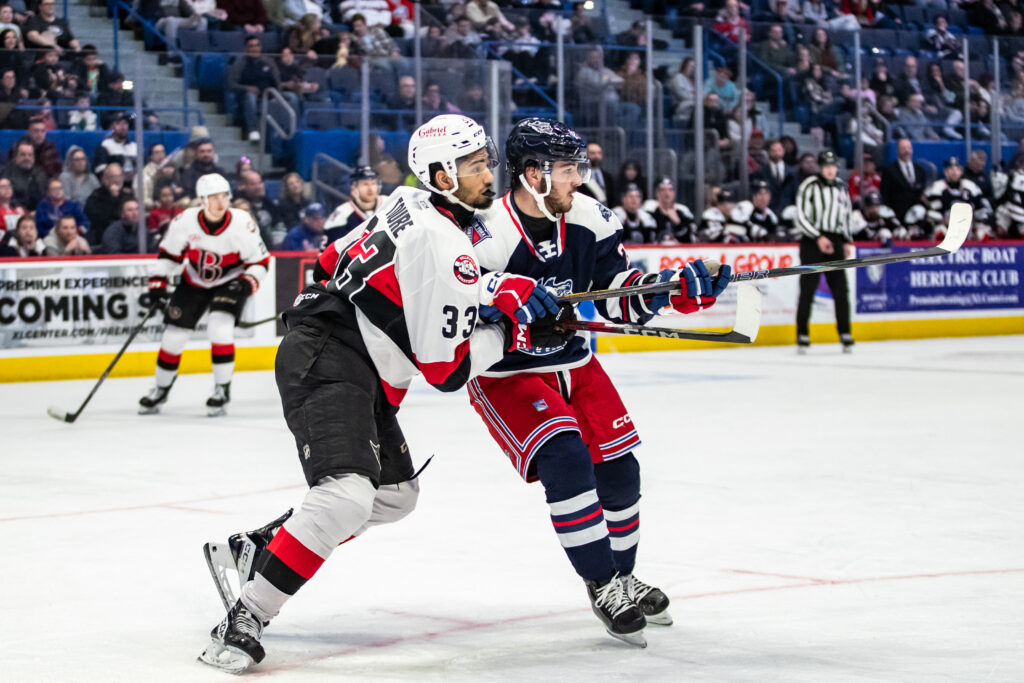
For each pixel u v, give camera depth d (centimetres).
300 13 1850
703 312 1736
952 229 423
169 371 1066
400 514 420
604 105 1678
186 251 1054
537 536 561
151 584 482
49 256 1374
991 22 2359
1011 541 542
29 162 1371
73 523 604
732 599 449
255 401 1166
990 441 853
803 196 1582
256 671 369
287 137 1503
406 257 370
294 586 371
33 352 1353
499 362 409
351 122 1518
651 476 721
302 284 1502
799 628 410
